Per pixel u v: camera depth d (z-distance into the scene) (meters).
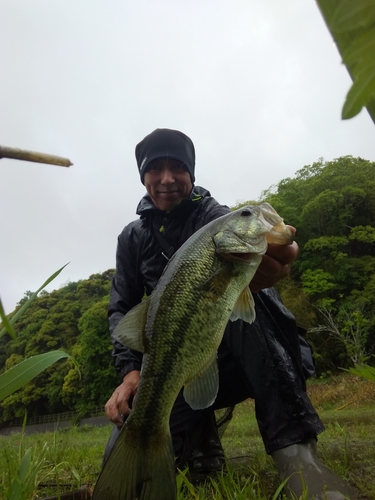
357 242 31.59
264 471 2.55
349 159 37.62
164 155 3.45
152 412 1.76
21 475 1.72
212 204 3.44
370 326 21.94
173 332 1.89
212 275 2.00
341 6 0.32
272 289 2.72
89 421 24.81
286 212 34.25
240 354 2.50
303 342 3.03
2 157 0.46
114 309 3.52
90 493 2.06
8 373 1.19
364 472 2.28
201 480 2.58
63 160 0.50
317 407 12.73
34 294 1.27
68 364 36.06
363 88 0.31
